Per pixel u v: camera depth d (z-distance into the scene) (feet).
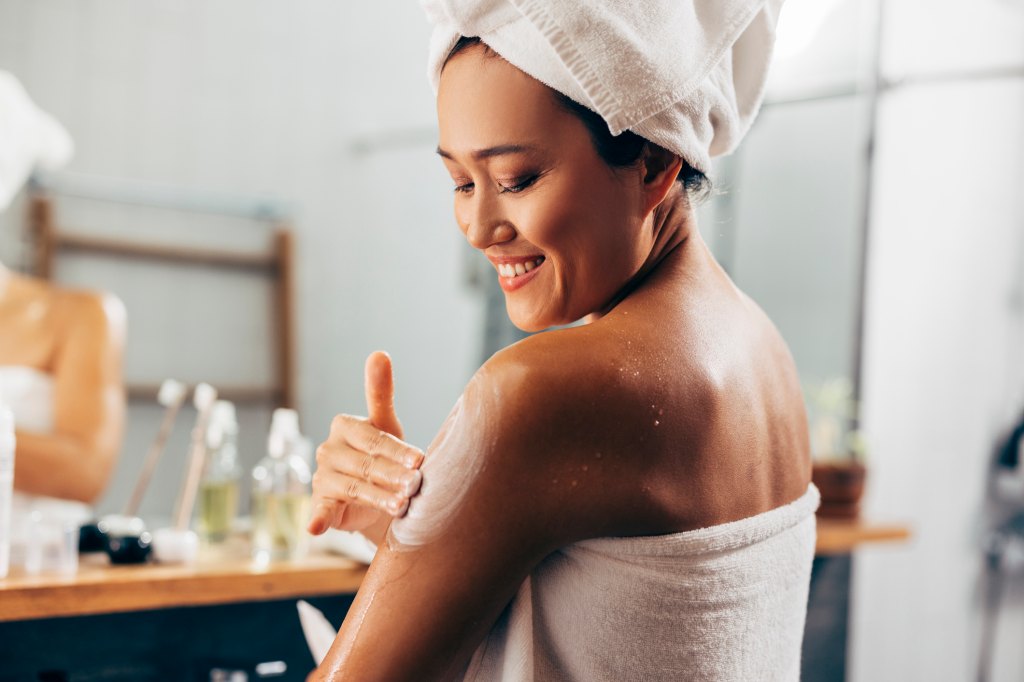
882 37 7.59
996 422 8.78
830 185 8.71
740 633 2.07
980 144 8.68
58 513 6.12
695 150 2.06
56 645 4.27
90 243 11.87
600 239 2.05
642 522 1.94
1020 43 8.82
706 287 2.24
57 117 11.68
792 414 2.35
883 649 8.07
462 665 1.98
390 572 1.95
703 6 2.07
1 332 6.47
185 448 12.34
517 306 2.17
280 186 13.08
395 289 13.82
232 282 12.83
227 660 4.39
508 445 1.87
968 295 8.61
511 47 1.94
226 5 12.61
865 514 7.77
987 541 8.66
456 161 2.10
